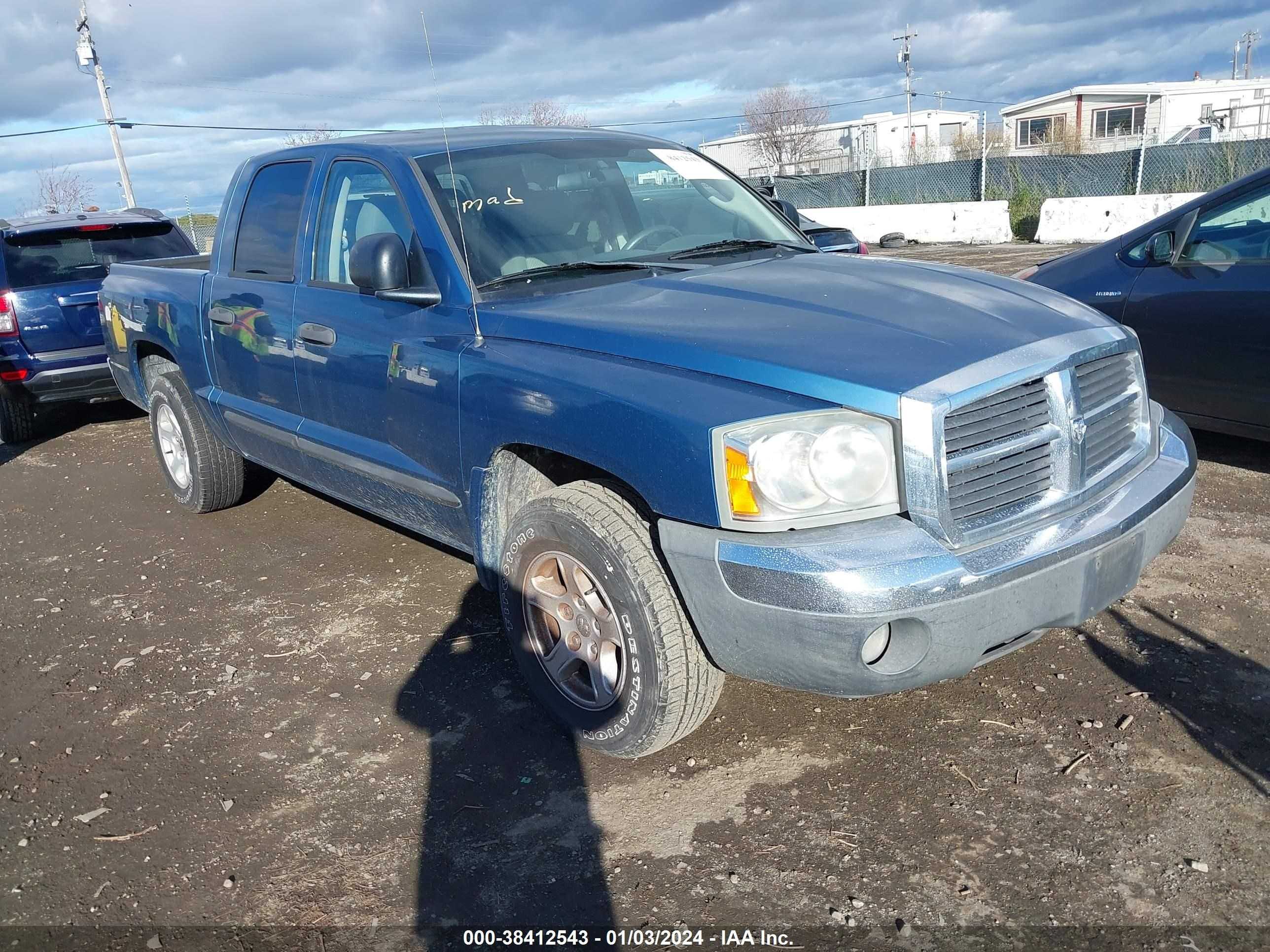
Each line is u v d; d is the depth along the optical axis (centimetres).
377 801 300
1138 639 363
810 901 250
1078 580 270
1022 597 258
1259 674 335
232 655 399
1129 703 323
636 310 306
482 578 347
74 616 448
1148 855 257
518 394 303
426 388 341
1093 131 4128
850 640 243
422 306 350
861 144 4650
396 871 270
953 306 299
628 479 274
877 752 308
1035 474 273
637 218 392
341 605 438
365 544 509
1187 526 464
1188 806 274
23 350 741
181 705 363
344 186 399
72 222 784
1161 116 3969
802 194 2598
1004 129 4247
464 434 328
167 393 543
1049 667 349
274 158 448
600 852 273
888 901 248
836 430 248
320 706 356
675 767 308
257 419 457
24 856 285
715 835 276
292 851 281
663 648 278
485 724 339
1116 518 278
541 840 279
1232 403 512
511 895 259
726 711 337
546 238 363
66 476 691
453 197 360
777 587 246
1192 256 527
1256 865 251
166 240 830
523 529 309
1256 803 273
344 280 396
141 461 718
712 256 378
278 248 435
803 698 340
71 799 310
